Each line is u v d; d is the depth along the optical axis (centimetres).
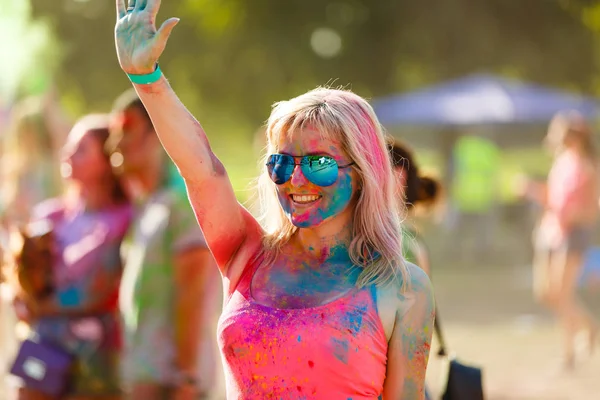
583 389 1150
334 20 3428
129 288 606
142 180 638
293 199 390
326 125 382
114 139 641
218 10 3391
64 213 702
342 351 370
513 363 1318
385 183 392
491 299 2022
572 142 1315
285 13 3409
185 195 603
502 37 3397
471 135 2864
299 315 376
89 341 658
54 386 649
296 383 371
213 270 612
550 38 3403
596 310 1593
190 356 598
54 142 1278
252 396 378
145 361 591
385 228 391
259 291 391
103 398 658
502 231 2983
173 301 596
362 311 376
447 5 3369
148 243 599
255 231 419
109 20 3400
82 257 664
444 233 2855
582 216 1292
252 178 466
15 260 659
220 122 3981
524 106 2812
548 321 1697
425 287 387
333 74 3422
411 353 381
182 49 3422
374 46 3422
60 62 3209
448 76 3412
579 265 1295
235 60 3431
